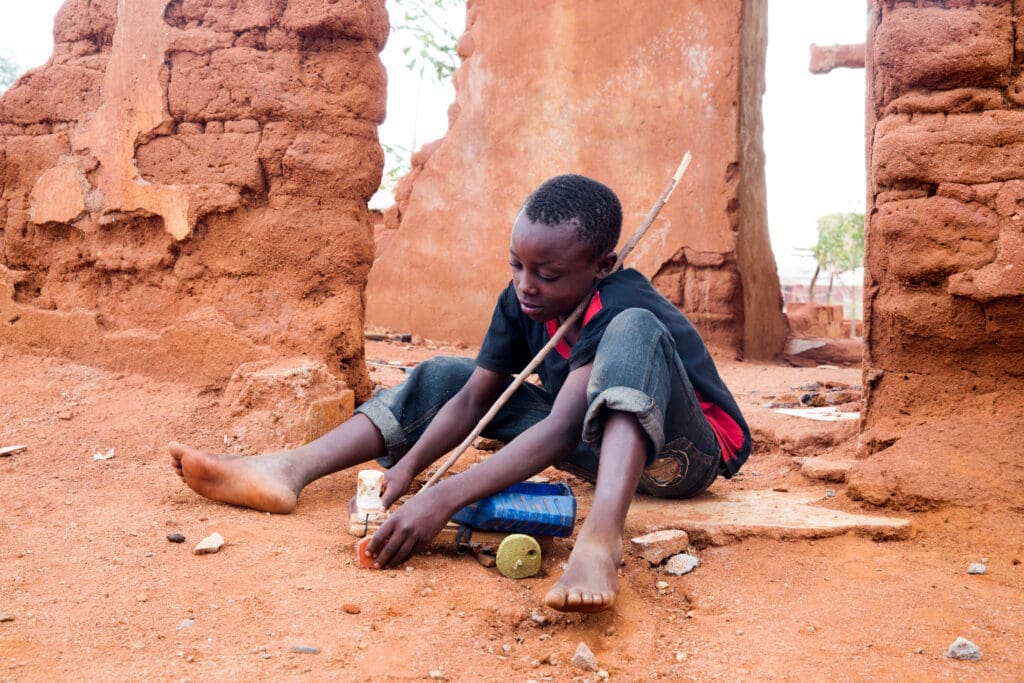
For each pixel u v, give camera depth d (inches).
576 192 118.6
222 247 183.0
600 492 105.1
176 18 185.3
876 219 156.2
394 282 466.3
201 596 102.0
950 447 142.7
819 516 133.7
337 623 97.0
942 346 151.7
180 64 183.8
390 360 339.9
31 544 115.0
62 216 193.0
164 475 145.3
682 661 93.9
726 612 106.4
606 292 122.8
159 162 185.6
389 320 467.8
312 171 180.5
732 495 148.0
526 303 121.7
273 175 181.3
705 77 392.5
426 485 119.6
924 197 148.4
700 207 394.6
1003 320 144.4
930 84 148.2
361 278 185.9
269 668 87.4
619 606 106.0
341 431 139.3
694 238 395.9
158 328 185.6
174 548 114.8
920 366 155.1
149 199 184.9
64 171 192.9
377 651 91.6
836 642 97.3
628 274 128.9
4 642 90.4
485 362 138.4
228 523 123.6
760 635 99.5
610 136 414.0
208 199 181.0
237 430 161.8
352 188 182.9
